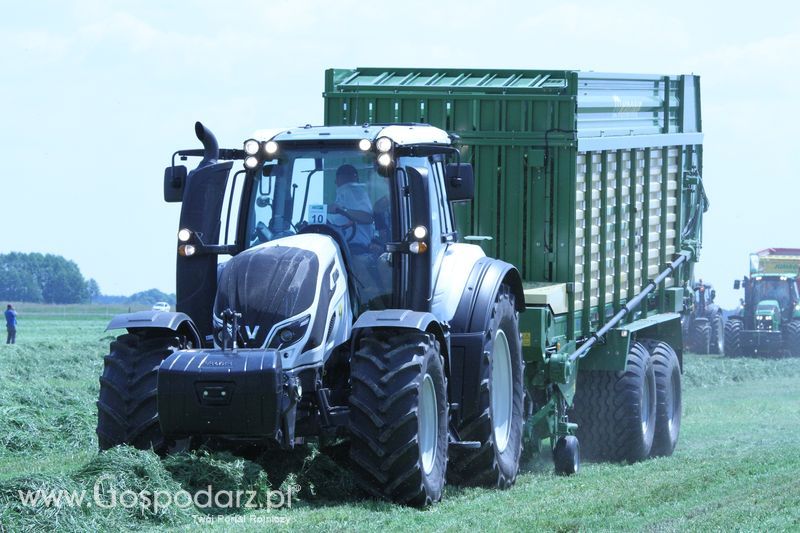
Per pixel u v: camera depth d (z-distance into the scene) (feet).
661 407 160.15
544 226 143.23
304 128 115.44
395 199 108.17
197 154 111.34
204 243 107.45
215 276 107.96
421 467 100.07
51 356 293.02
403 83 150.61
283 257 101.45
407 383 99.45
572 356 137.08
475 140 144.87
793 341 372.17
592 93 147.13
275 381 94.43
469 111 145.38
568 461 131.64
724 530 92.63
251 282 100.01
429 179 112.37
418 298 107.04
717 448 161.79
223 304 100.83
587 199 146.10
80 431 152.35
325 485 104.22
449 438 111.86
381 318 101.09
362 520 93.20
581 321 147.33
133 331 104.53
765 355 376.07
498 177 145.07
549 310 134.31
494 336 116.98
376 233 108.37
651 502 106.73
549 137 141.79
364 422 99.60
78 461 133.39
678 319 180.75
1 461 135.03
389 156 105.70
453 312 114.62
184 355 96.48
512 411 123.85
